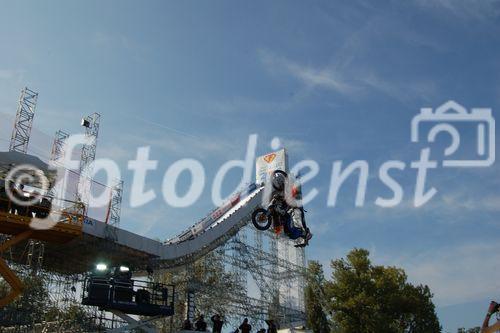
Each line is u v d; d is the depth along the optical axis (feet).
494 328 50.14
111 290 97.50
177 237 209.46
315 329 217.36
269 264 235.40
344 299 194.49
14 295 104.73
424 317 197.26
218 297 196.75
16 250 135.33
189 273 187.01
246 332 96.68
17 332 121.70
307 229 54.95
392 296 192.24
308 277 236.84
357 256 205.36
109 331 101.30
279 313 224.12
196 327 106.93
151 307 101.50
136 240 143.74
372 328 180.65
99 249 134.72
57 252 137.59
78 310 132.26
